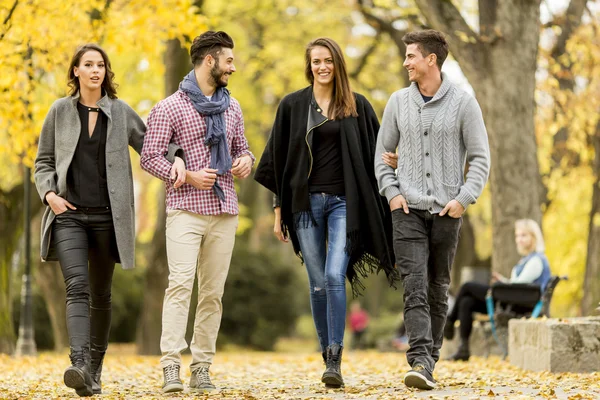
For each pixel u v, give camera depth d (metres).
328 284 9.52
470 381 10.55
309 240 9.81
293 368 15.31
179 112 9.57
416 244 9.30
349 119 9.75
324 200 9.77
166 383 9.32
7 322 23.92
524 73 20.34
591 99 25.83
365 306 59.47
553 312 36.12
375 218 9.59
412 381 8.98
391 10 28.19
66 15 18.06
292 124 9.85
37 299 36.47
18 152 19.56
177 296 9.40
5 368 15.93
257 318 43.47
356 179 9.62
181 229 9.46
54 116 9.41
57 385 11.07
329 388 9.70
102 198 9.34
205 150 9.62
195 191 9.50
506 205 20.45
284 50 35.06
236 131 9.98
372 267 9.92
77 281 9.00
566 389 9.16
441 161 9.41
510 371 12.89
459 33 20.41
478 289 16.19
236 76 35.34
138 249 43.06
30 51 19.16
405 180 9.46
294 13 35.22
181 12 19.19
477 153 9.39
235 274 43.28
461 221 9.48
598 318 13.05
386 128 9.66
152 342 28.05
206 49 9.70
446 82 9.48
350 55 35.78
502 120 20.33
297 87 35.09
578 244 34.03
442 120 9.39
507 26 20.28
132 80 30.59
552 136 28.06
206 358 9.76
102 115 9.45
